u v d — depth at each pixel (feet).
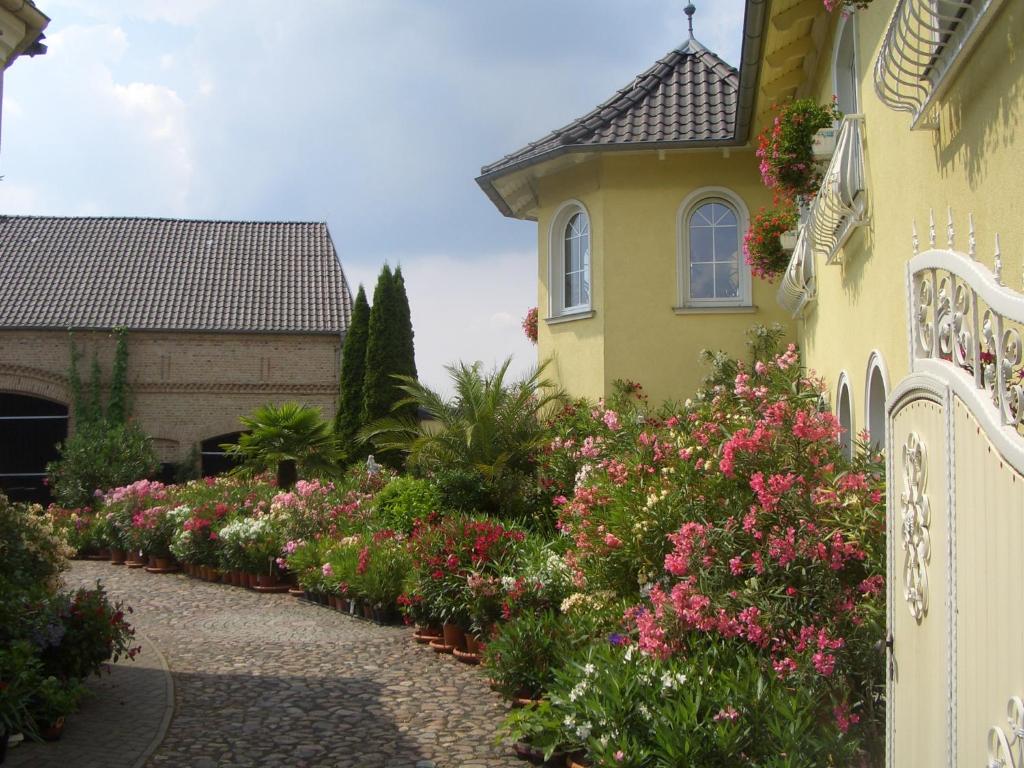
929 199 16.60
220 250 104.37
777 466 20.44
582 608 25.27
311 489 49.19
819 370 32.45
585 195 47.39
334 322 95.81
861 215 22.70
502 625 26.86
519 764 20.02
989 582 9.31
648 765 16.87
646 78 50.06
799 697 16.57
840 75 28.81
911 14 14.49
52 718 20.77
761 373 33.45
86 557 61.82
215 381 93.35
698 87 48.47
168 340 93.25
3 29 26.35
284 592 45.85
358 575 37.24
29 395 91.66
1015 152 12.01
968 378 10.23
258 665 29.45
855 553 17.69
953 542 10.50
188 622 37.58
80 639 23.36
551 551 31.17
